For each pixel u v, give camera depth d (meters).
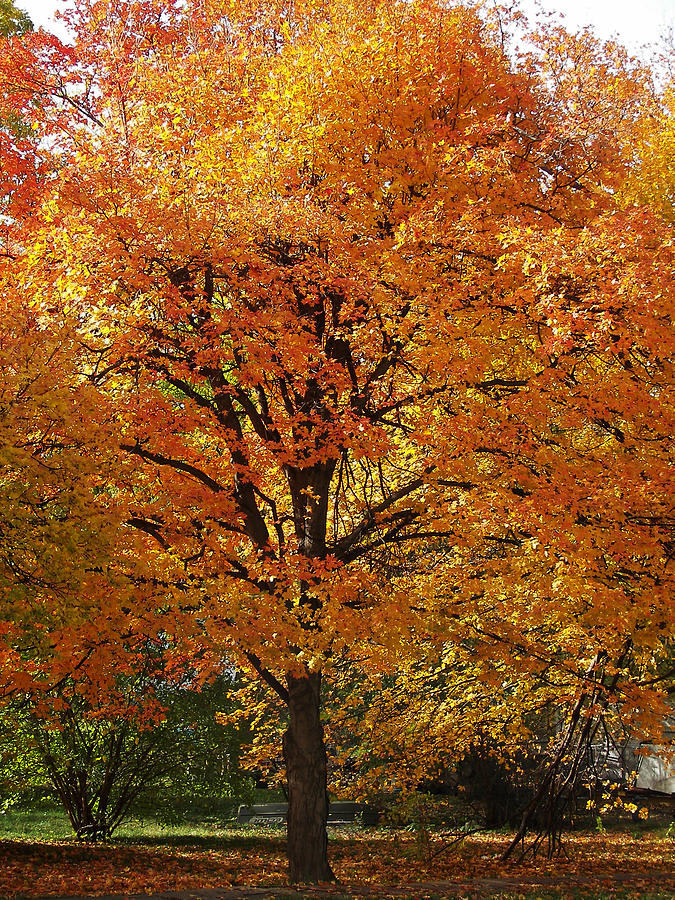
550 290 9.66
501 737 13.96
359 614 10.43
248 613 9.70
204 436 12.53
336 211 10.64
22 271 9.74
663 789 23.05
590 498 9.68
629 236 9.15
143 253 9.34
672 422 9.88
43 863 13.27
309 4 12.09
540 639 13.24
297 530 12.76
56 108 11.83
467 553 13.29
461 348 10.28
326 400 10.64
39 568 7.52
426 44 10.95
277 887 10.73
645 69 13.07
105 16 13.22
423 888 10.93
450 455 10.22
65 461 7.41
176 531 10.15
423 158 10.66
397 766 14.69
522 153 11.75
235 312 9.79
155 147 10.70
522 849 14.80
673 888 11.37
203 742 18.50
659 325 8.99
